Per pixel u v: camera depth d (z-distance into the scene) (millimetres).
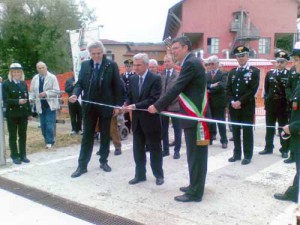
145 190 4492
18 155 5828
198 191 4090
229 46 30109
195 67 3922
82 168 5148
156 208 3930
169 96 3957
